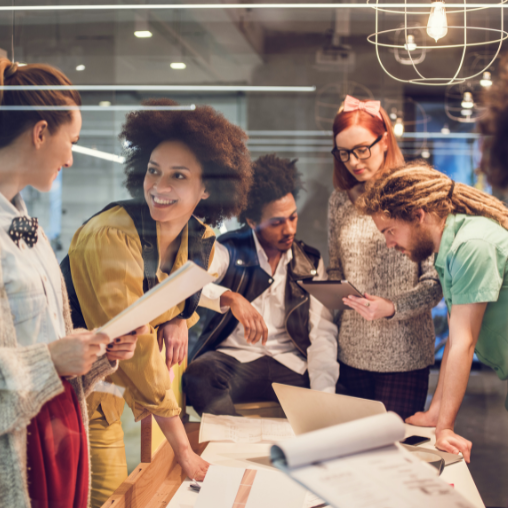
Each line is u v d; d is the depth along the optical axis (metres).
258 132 1.44
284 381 1.34
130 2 1.45
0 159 1.05
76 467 0.87
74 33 1.48
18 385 0.70
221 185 1.27
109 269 1.18
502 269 1.13
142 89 1.47
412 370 1.38
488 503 1.16
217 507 0.93
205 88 1.42
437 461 1.00
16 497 0.74
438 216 1.21
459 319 1.16
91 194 1.28
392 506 0.55
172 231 1.24
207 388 1.31
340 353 1.40
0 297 0.79
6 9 1.48
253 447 1.13
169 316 1.24
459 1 1.41
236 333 1.35
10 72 1.08
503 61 1.41
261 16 1.45
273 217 1.34
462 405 1.35
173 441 1.14
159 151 1.24
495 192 1.35
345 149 1.40
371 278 1.38
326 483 0.58
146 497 1.03
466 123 1.42
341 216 1.39
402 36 1.44
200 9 1.45
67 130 1.12
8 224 0.88
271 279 1.36
